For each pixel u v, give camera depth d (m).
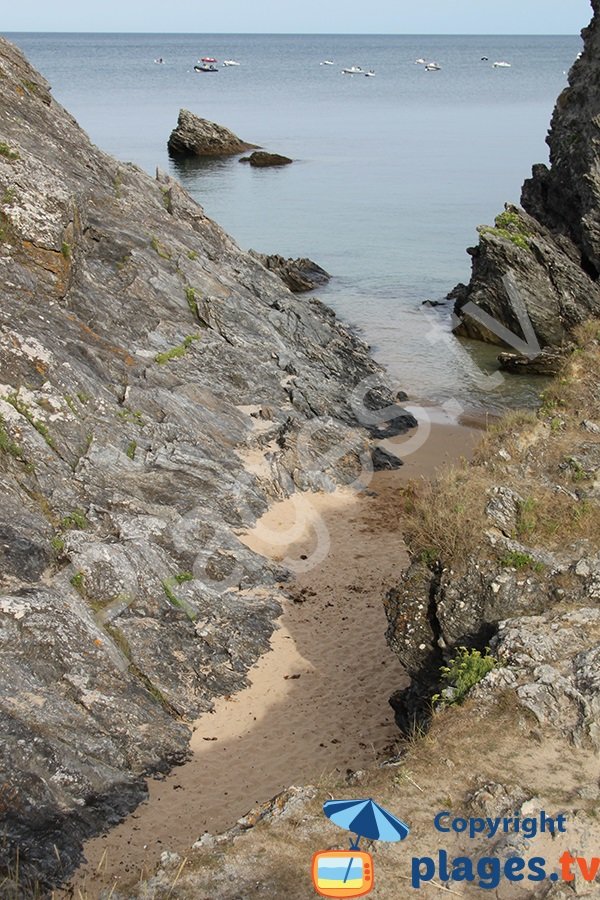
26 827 12.55
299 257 48.75
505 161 79.56
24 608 15.16
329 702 16.39
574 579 14.37
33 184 25.47
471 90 163.62
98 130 98.69
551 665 12.69
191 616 17.45
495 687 12.34
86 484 19.44
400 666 17.41
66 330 23.92
